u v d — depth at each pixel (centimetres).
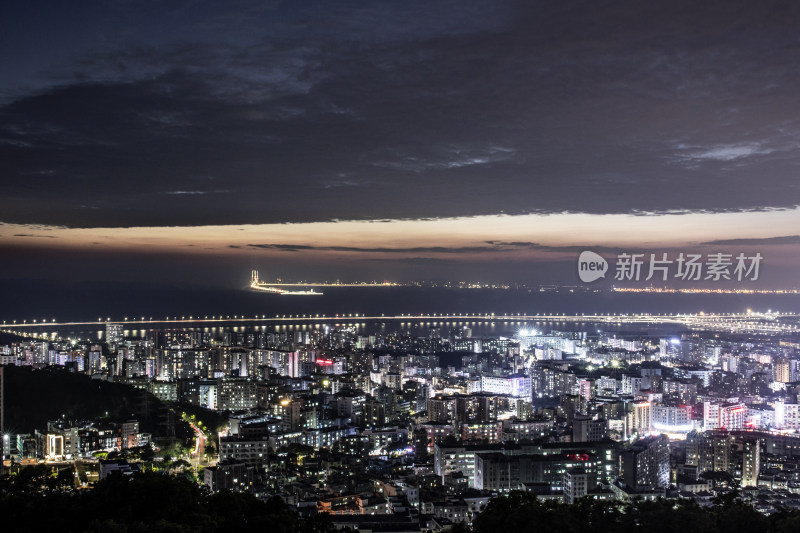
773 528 17750
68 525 17450
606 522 18538
